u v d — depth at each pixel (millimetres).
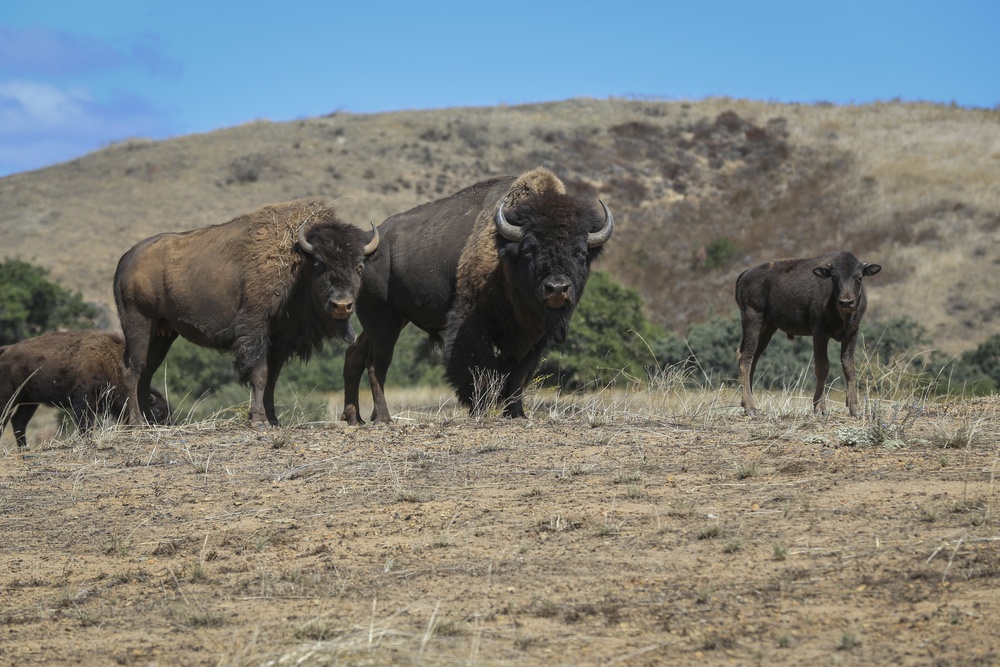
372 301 43750
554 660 15117
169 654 16812
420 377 115000
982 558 17781
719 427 34156
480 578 19469
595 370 94188
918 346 101125
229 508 27141
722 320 101750
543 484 26672
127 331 43938
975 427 30328
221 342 42188
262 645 16766
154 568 22500
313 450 33562
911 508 21531
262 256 40688
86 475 32469
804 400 45375
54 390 56688
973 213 193500
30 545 25312
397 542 22422
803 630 15547
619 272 192125
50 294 145250
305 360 42969
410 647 15938
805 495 23422
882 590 16891
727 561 19188
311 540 23344
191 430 39188
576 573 19297
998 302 155750
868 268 40719
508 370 41156
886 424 31828
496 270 39531
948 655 14117
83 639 18031
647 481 26062
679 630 16016
